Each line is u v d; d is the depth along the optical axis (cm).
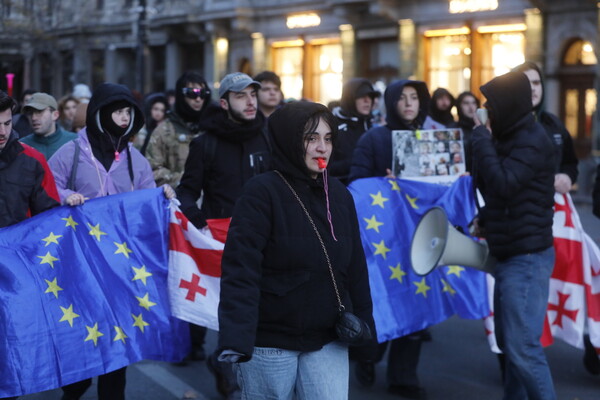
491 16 2403
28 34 3188
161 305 528
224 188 595
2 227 496
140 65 2670
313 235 369
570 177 681
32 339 471
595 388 646
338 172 750
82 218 520
